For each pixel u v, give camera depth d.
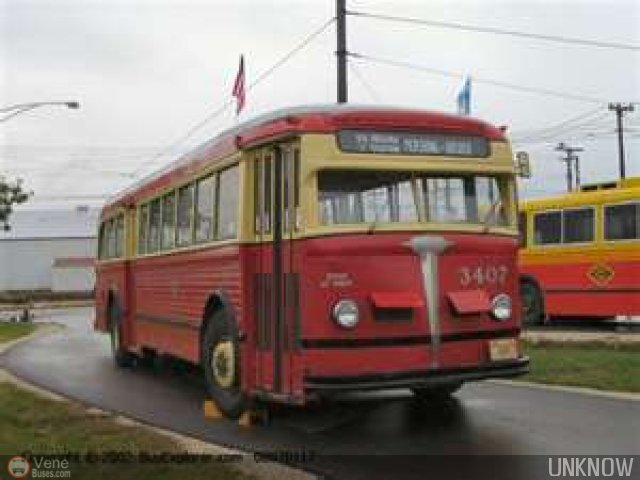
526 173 11.76
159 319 15.97
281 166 10.73
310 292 10.07
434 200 10.70
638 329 24.22
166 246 15.38
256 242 11.23
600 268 23.58
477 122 11.08
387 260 10.23
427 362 10.27
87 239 101.12
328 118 10.38
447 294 10.47
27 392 14.50
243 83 29.33
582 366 15.49
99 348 26.62
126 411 13.25
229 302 11.86
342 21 25.88
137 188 17.81
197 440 10.40
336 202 10.29
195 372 18.44
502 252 10.90
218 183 12.53
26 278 101.19
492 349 10.63
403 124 10.63
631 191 23.02
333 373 9.97
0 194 48.22
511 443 10.09
